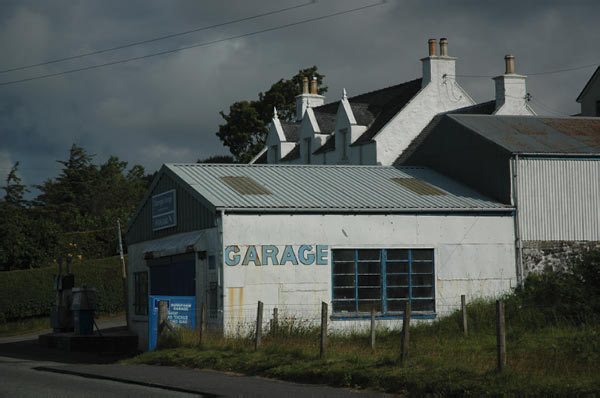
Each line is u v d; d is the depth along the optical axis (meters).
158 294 40.12
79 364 29.19
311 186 37.84
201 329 28.84
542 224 37.84
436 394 18.14
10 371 26.45
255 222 33.16
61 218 103.12
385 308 34.69
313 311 33.59
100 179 115.31
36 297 61.03
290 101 102.62
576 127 43.56
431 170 44.00
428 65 56.50
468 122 42.25
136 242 44.75
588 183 38.88
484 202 37.59
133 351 39.72
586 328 27.84
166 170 39.41
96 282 62.09
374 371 20.59
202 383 21.30
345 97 58.19
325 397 18.48
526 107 53.16
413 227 35.47
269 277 33.12
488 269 36.56
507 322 30.91
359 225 34.66
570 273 34.72
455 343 27.39
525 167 38.03
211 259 33.66
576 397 16.53
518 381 17.97
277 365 23.23
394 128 54.66
